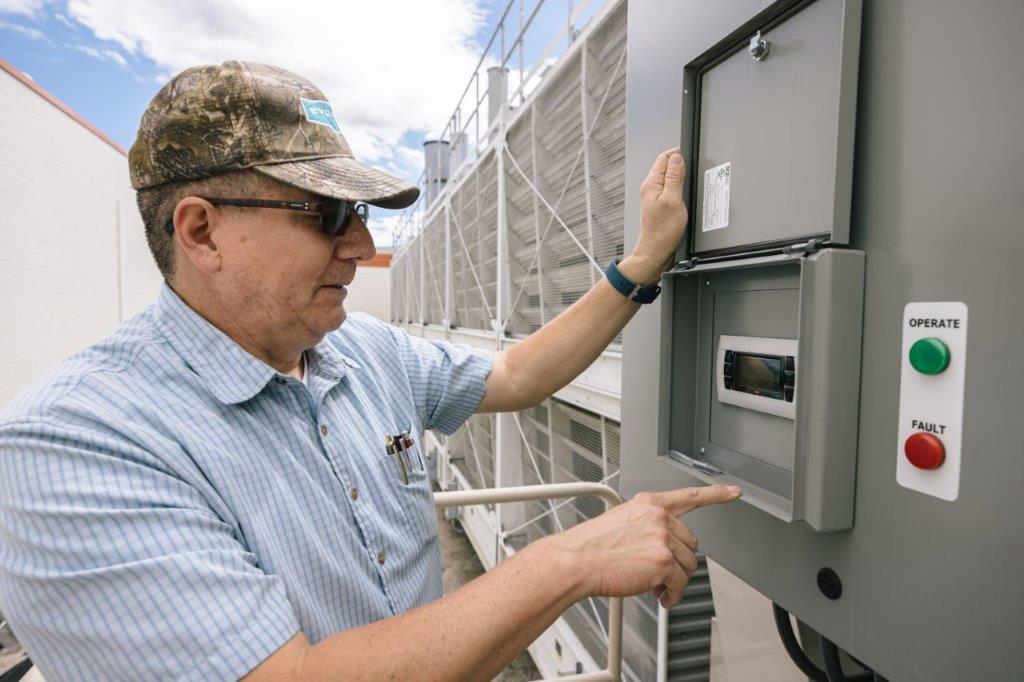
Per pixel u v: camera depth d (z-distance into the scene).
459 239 4.48
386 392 0.89
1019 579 0.46
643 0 0.97
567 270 2.22
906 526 0.55
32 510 0.50
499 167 3.00
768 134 0.70
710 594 1.84
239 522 0.60
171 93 0.60
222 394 0.64
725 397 0.82
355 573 0.69
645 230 0.88
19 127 3.66
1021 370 0.45
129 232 5.71
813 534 0.67
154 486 0.53
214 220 0.62
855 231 0.61
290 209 0.62
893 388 0.56
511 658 0.55
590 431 2.31
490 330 3.56
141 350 0.65
